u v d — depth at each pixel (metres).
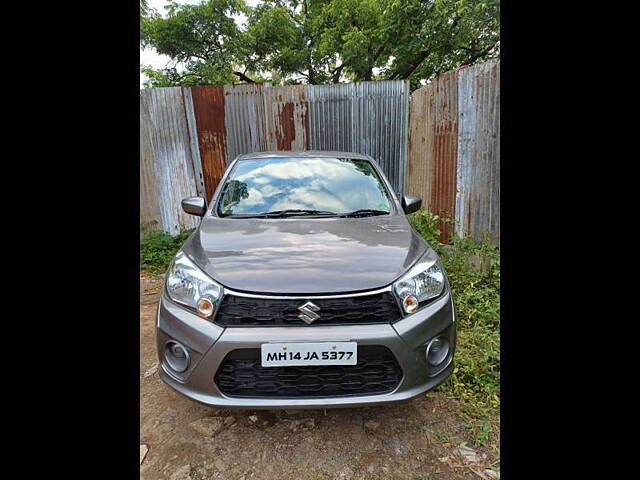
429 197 4.94
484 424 1.98
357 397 1.69
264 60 11.81
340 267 1.83
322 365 1.66
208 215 2.61
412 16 9.29
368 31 10.55
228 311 1.72
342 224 2.37
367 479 1.69
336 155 3.17
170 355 1.83
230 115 5.55
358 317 1.71
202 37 10.76
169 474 1.72
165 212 5.74
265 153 3.19
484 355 2.44
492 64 3.78
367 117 5.46
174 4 10.73
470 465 1.75
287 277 1.75
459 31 8.45
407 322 1.73
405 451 1.84
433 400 2.19
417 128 5.23
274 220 2.45
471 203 4.14
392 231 2.29
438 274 1.97
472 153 4.09
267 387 1.70
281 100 5.49
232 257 1.92
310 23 12.34
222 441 1.90
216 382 1.69
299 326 1.68
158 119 5.55
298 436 1.93
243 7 11.13
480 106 3.94
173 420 2.06
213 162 5.66
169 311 1.81
